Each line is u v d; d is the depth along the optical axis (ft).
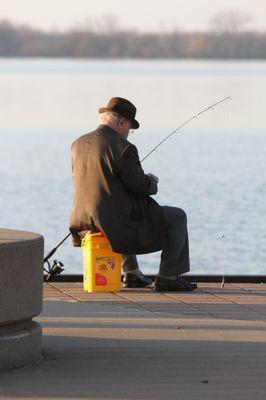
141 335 51.37
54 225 152.46
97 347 48.88
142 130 290.15
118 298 61.82
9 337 44.68
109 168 62.49
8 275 43.98
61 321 54.54
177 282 64.08
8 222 154.20
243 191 177.06
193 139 276.82
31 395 41.42
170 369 45.16
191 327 53.31
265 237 133.39
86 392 41.86
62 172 216.13
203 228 140.77
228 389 42.32
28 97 485.56
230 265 116.78
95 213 62.69
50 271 67.87
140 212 62.80
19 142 279.08
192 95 469.57
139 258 116.88
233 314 57.16
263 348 48.88
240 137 279.28
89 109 401.29
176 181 192.44
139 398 41.16
